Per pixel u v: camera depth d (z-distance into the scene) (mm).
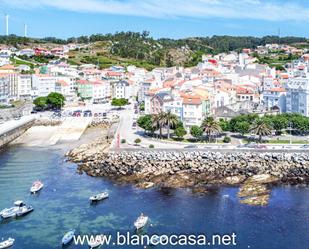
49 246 129000
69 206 158875
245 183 181875
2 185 183250
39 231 138500
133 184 183625
